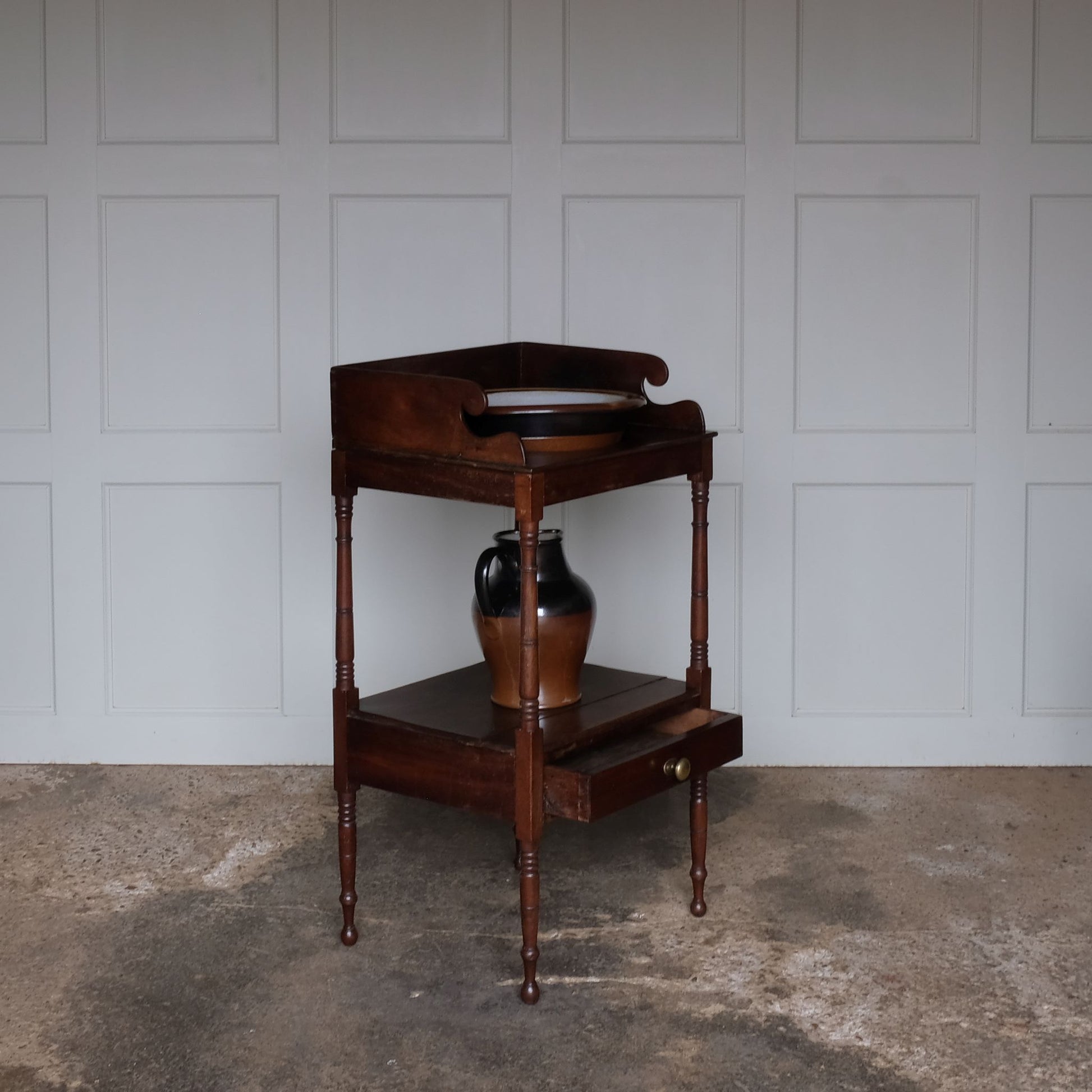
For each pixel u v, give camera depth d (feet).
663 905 9.37
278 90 11.69
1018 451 11.93
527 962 8.05
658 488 12.01
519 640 8.56
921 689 12.24
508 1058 7.49
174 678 12.35
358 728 8.65
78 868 10.06
